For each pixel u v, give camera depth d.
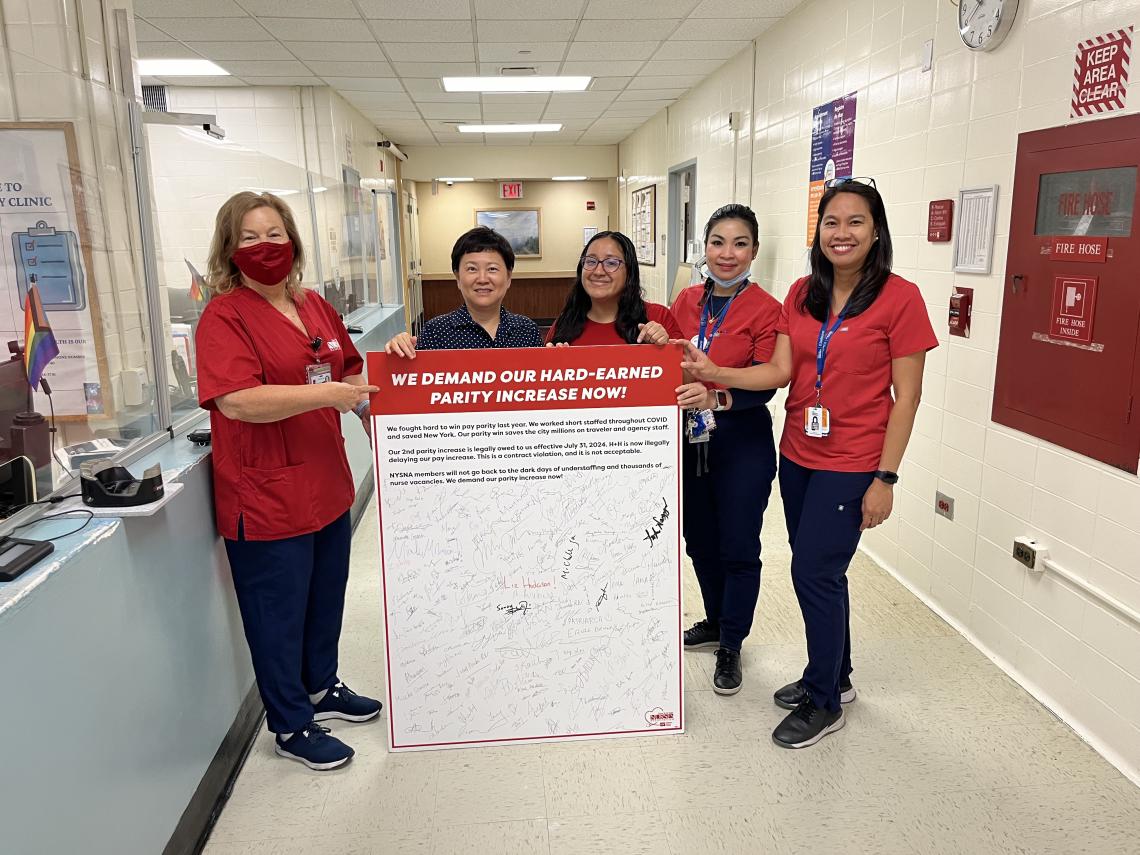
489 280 2.13
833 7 3.98
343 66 5.84
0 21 2.66
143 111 2.20
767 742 2.23
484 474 2.06
